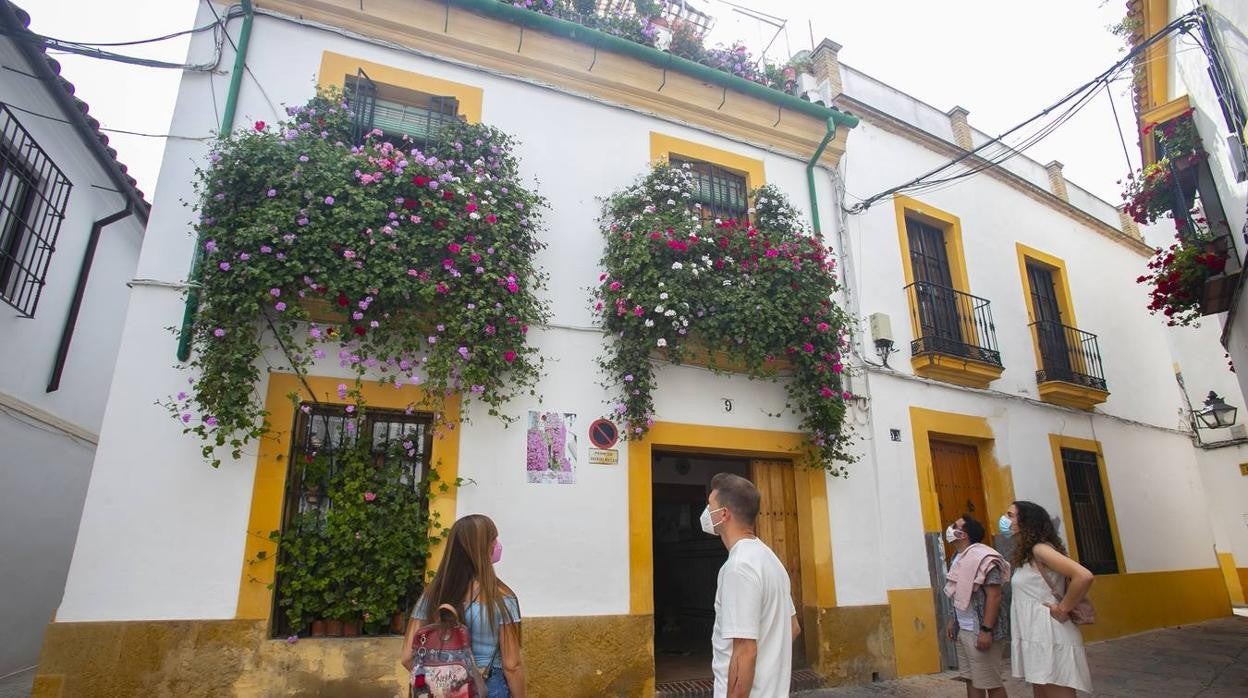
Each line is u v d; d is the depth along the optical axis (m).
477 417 5.74
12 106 6.57
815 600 6.89
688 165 7.79
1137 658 8.24
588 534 5.93
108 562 4.57
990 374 8.95
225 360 4.78
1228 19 6.23
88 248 8.08
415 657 2.82
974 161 10.52
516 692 2.91
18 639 6.91
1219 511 14.43
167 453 4.84
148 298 5.09
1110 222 13.14
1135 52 7.04
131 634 4.51
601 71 7.37
